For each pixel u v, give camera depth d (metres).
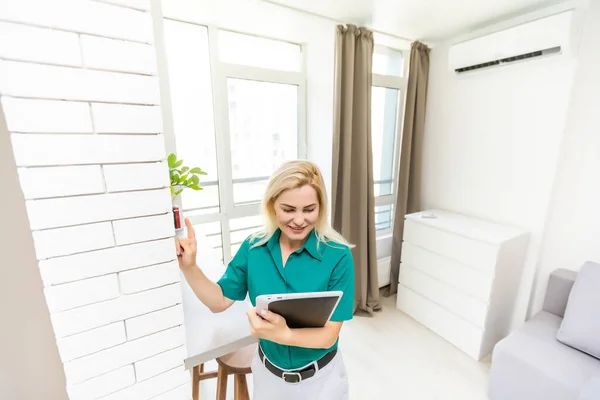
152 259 0.69
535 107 1.88
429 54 2.48
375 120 2.70
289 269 0.91
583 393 1.22
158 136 0.63
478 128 2.21
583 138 1.70
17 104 0.50
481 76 2.15
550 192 1.86
